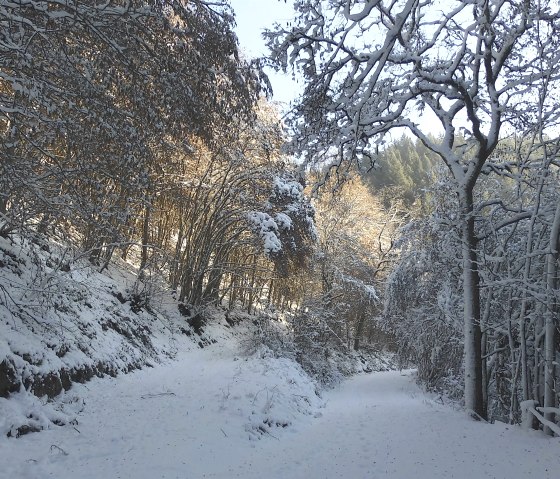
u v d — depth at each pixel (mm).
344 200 34281
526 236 13445
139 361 15773
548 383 9906
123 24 8945
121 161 9703
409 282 21938
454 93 10562
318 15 7973
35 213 10570
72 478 6055
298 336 24703
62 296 13617
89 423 8852
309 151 9547
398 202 44000
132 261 27859
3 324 9680
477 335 11516
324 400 18344
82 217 10633
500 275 12227
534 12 9711
